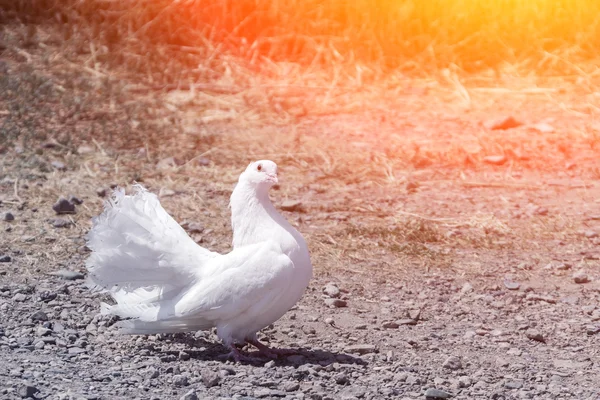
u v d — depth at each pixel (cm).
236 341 816
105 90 1872
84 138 1617
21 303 927
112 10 2253
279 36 2138
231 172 1488
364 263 1125
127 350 813
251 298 771
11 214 1216
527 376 805
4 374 716
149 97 1853
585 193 1440
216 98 1866
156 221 791
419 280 1077
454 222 1285
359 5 2192
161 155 1552
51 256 1088
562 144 1653
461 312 981
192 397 685
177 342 847
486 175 1516
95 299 952
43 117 1720
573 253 1188
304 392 729
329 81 1992
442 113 1822
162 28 2169
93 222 782
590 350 885
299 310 966
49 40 2141
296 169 1514
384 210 1332
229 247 1168
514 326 946
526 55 2139
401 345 876
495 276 1100
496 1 2238
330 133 1697
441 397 733
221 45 2120
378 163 1549
